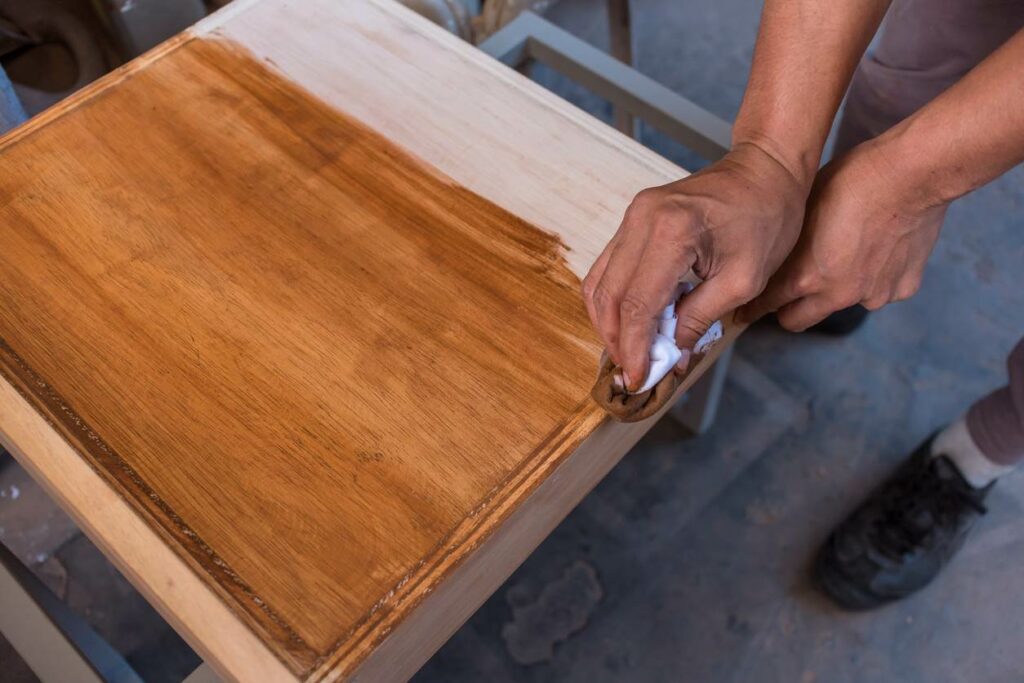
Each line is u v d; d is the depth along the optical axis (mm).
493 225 692
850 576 1266
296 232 684
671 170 722
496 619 1276
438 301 654
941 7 952
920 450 1345
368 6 817
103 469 575
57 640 734
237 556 545
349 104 755
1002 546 1357
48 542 1265
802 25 654
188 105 750
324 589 534
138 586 565
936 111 604
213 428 593
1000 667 1261
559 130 743
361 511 562
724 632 1277
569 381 621
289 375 617
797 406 1457
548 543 1335
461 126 743
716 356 741
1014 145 574
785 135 639
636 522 1355
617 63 1131
